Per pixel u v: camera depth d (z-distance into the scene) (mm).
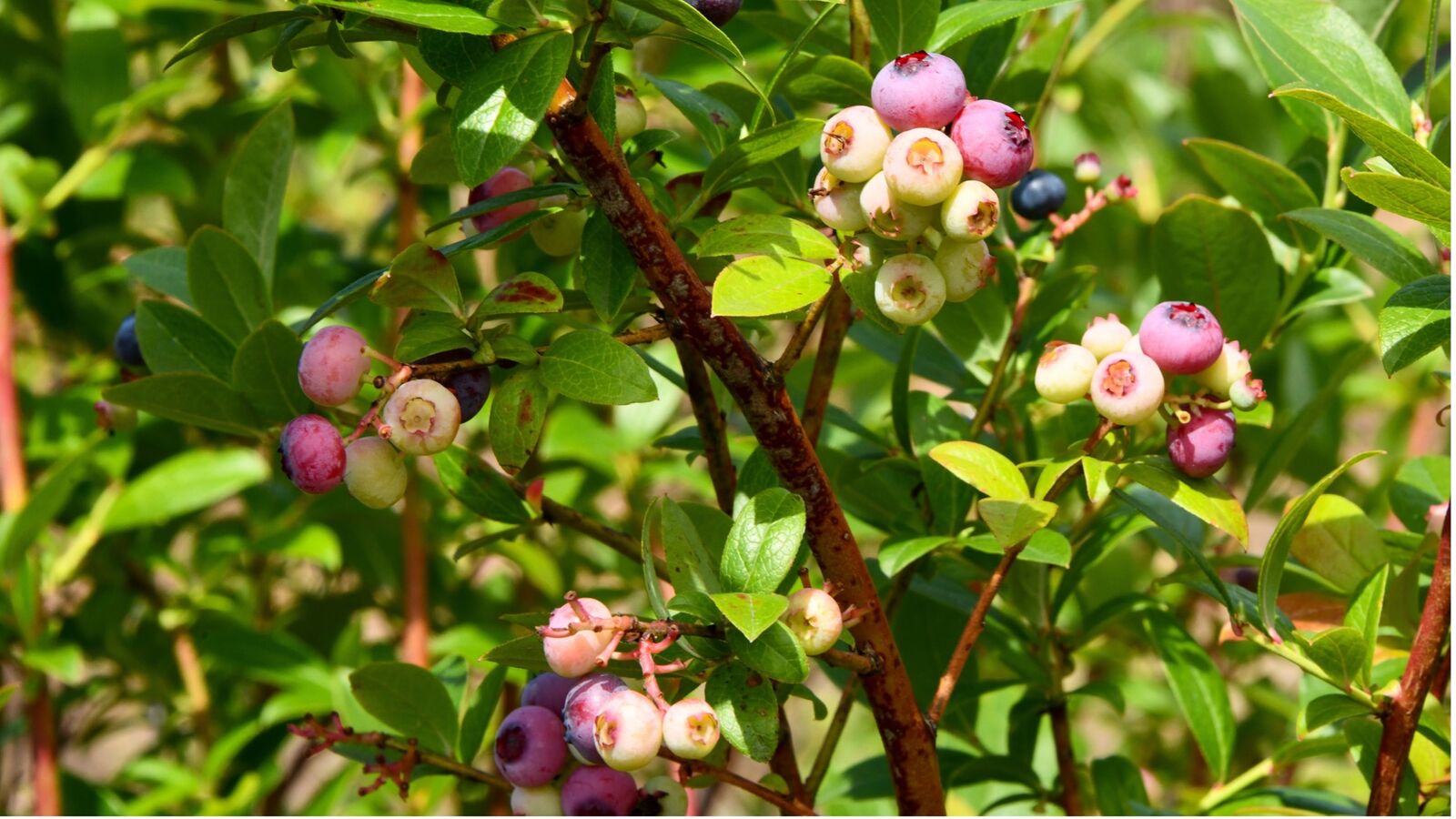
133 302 1084
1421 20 1142
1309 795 757
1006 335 781
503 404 635
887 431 787
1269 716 1042
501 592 1073
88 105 923
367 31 625
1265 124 1131
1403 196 617
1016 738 794
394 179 944
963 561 734
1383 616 723
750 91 724
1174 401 639
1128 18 1170
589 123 617
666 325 640
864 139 618
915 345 730
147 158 939
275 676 866
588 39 622
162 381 684
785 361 641
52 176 907
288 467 622
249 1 969
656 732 609
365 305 952
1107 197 731
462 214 652
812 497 637
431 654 922
